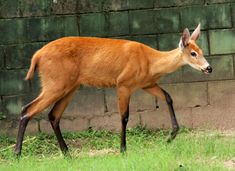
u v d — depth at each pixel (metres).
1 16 21.92
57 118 18.84
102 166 15.55
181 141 18.70
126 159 16.23
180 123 22.12
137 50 18.92
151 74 19.09
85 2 22.02
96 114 22.12
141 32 22.09
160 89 19.53
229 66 22.11
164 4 22.05
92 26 22.08
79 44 18.66
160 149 17.44
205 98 22.09
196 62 18.83
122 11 22.05
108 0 22.02
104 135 21.84
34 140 21.22
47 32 22.02
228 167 15.23
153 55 19.11
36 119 22.00
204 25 22.11
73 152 19.50
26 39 22.02
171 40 22.11
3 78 22.05
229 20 22.11
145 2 22.02
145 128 22.08
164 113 22.11
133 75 18.81
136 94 22.09
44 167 16.17
